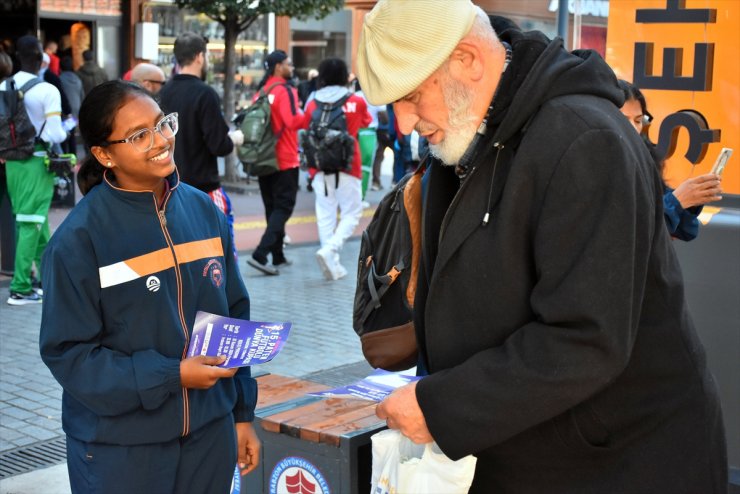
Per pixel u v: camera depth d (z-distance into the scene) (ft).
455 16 6.59
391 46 6.62
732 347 12.21
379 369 9.33
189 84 21.33
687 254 12.42
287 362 19.85
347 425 10.17
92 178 8.20
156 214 8.07
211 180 21.84
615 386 6.94
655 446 6.97
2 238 27.81
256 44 65.41
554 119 6.60
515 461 7.24
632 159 6.46
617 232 6.32
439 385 6.77
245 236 34.58
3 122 23.06
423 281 7.70
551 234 6.46
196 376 7.79
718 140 12.37
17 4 53.83
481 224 6.84
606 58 13.26
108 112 7.77
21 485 13.64
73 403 8.18
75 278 7.70
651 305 6.89
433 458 7.25
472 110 6.84
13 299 24.22
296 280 27.99
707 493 7.04
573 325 6.40
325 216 28.32
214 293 8.43
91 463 8.01
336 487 9.93
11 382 18.21
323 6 45.75
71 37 59.06
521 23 14.35
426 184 8.28
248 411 8.98
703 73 12.33
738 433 12.23
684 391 6.99
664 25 12.64
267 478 10.49
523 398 6.49
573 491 7.13
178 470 8.26
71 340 7.75
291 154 28.32
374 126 46.26
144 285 7.93
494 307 6.85
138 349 7.93
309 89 45.47
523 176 6.61
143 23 59.88
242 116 27.96
